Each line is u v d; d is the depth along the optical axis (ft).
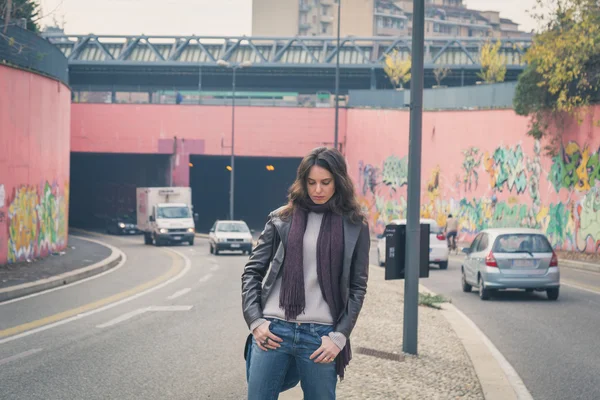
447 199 163.73
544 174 133.59
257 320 14.47
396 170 182.29
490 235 64.64
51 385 28.17
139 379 29.30
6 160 82.69
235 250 126.72
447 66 286.66
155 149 213.25
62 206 112.06
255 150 212.23
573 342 40.88
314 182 14.57
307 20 515.09
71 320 46.11
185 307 53.06
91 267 83.76
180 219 159.33
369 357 32.83
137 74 293.84
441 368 31.22
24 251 89.30
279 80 297.53
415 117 34.30
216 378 29.63
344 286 14.52
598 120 116.78
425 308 53.57
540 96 123.85
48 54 101.50
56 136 105.81
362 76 290.35
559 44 111.34
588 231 120.88
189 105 213.25
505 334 43.70
